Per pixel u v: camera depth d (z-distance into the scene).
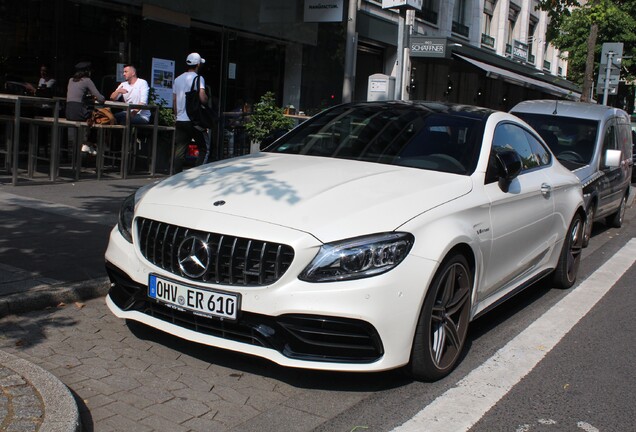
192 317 4.06
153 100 11.79
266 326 3.83
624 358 5.02
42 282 5.35
